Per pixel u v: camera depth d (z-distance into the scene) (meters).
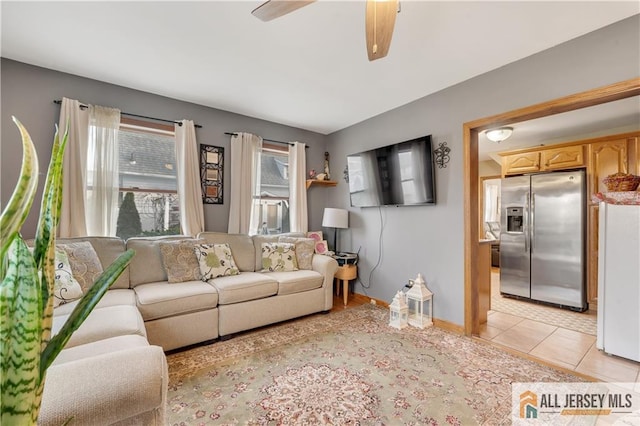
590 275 3.52
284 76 2.69
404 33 2.03
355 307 3.57
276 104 3.38
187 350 2.40
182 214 3.18
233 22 1.94
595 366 2.20
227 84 2.87
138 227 3.10
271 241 3.58
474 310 2.76
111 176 2.78
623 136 3.34
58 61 2.46
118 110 2.81
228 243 3.25
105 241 2.57
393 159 3.37
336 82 2.82
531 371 2.11
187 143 3.19
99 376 0.84
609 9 1.79
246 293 2.69
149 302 2.22
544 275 3.79
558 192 3.68
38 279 0.54
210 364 2.17
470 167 2.74
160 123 3.12
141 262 2.65
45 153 2.56
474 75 2.66
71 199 2.57
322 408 1.69
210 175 3.45
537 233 3.87
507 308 3.67
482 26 1.95
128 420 0.87
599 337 2.44
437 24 1.92
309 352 2.37
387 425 1.56
